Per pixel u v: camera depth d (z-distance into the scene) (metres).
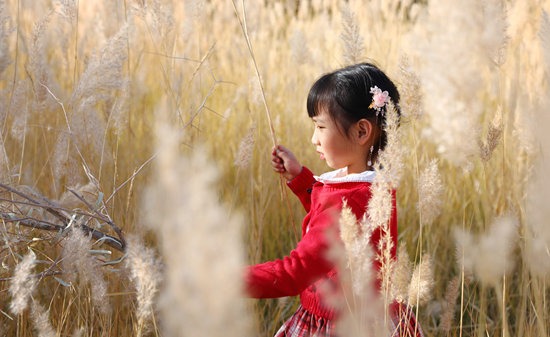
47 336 1.27
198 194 0.45
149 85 3.71
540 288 1.50
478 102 1.36
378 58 4.08
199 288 0.45
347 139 1.59
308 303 1.55
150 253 1.00
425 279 1.22
